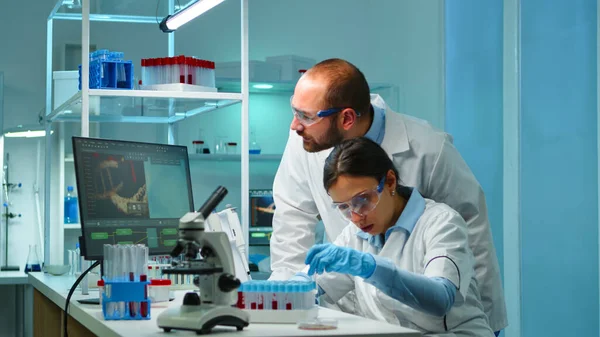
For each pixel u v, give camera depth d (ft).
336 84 8.25
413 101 19.98
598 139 13.12
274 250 9.82
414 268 7.47
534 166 13.87
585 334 13.26
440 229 7.28
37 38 19.11
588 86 13.46
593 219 13.29
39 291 11.14
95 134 17.81
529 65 13.96
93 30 19.06
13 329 17.98
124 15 13.19
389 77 20.34
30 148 18.62
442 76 18.31
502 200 15.53
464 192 9.03
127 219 8.22
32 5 19.10
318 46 20.38
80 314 7.29
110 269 6.48
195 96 11.16
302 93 8.32
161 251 8.47
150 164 8.67
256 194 18.76
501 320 9.05
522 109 13.96
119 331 5.77
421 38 19.76
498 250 15.46
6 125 18.88
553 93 13.78
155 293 7.66
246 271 9.03
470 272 7.22
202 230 5.80
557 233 13.62
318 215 10.14
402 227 7.51
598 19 13.15
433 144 9.05
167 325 5.69
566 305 13.50
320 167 9.39
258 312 6.21
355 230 8.20
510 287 14.24
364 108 8.50
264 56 20.13
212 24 19.84
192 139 19.25
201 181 19.29
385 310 7.63
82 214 7.79
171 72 11.21
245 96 11.41
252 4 20.12
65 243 16.51
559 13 13.76
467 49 17.04
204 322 5.51
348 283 8.27
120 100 11.35
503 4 15.33
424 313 7.06
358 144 7.17
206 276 5.85
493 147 15.94
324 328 5.79
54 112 13.37
